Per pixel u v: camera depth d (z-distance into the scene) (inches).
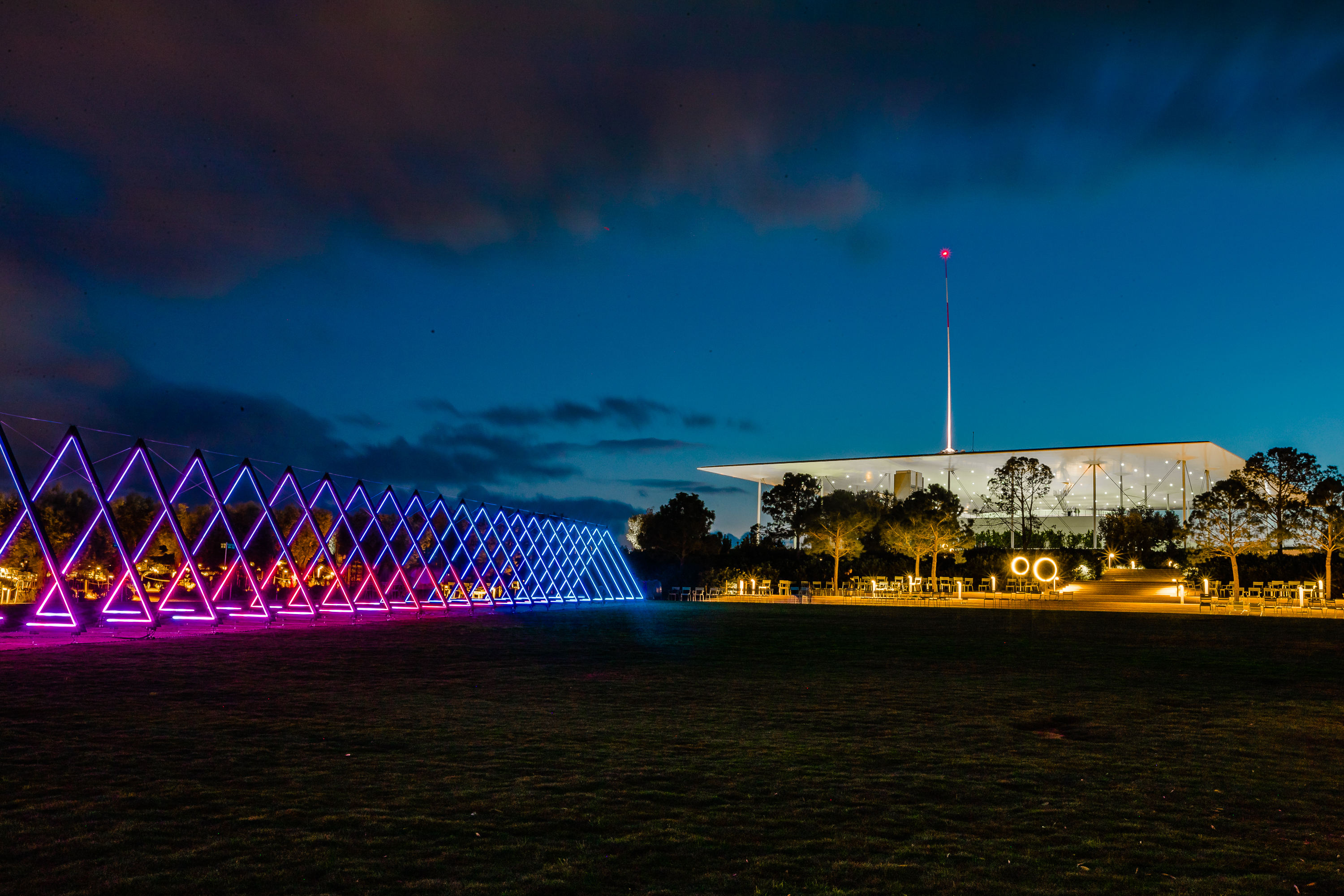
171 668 828.0
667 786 396.5
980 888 276.1
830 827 337.1
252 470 1512.1
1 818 331.9
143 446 1301.7
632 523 4734.3
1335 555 2908.5
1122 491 4889.3
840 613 2097.7
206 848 301.3
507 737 505.7
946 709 633.0
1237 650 1142.3
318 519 3095.5
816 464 5216.5
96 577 2436.0
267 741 485.1
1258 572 2992.1
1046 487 4439.0
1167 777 427.5
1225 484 2711.6
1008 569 3400.6
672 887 273.0
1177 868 296.7
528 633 1350.9
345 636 1264.8
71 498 2508.6
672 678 799.7
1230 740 525.0
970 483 5201.8
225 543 2696.9
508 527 2378.2
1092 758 470.0
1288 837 333.1
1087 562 3700.8
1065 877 286.8
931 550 3371.1
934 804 373.7
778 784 403.5
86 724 530.6
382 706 616.4
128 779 394.9
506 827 331.0
